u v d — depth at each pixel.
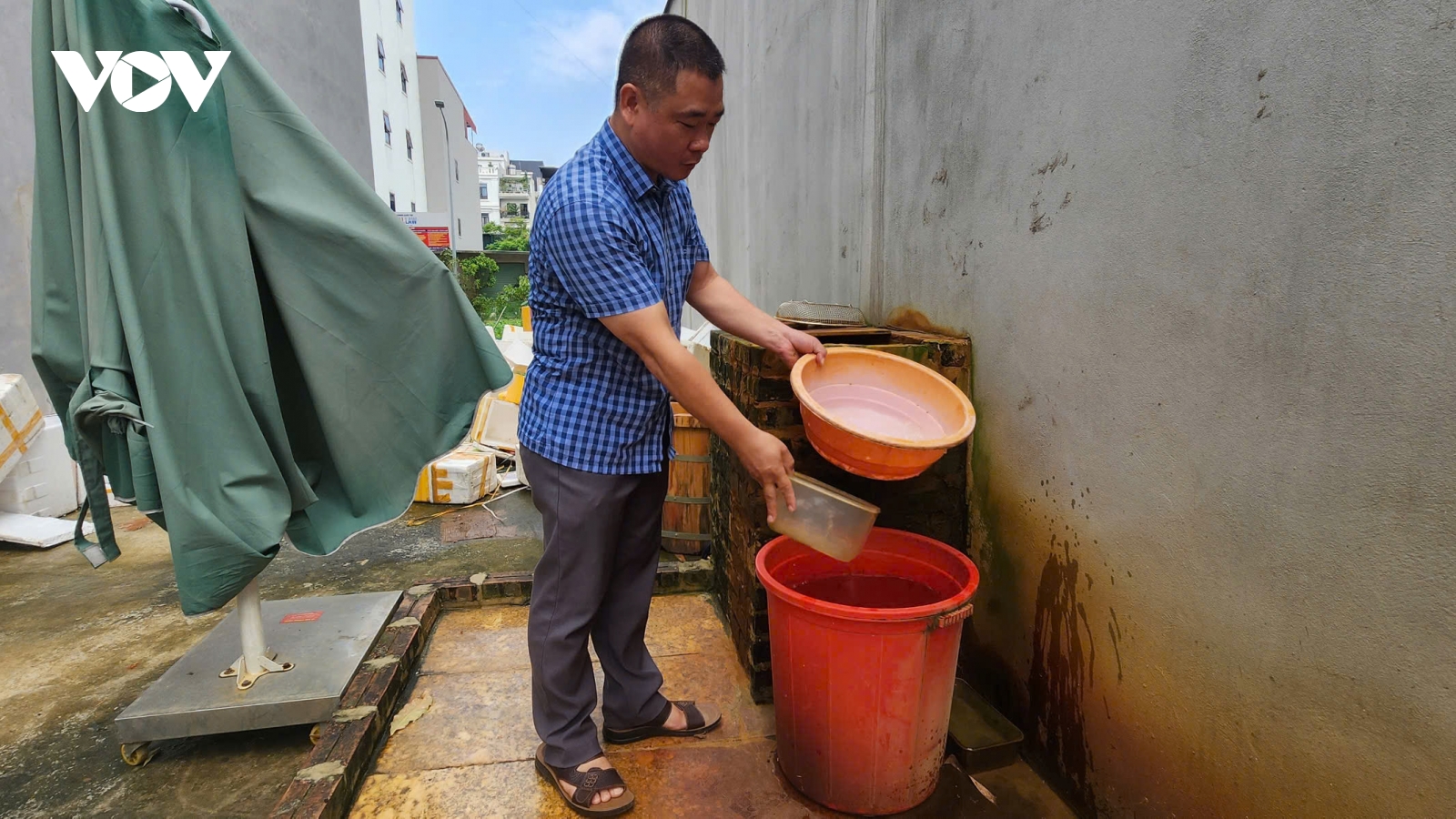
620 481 1.73
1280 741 1.28
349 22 8.30
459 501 4.47
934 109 2.35
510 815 1.80
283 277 1.96
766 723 2.18
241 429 1.90
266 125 1.93
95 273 1.74
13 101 4.40
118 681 2.51
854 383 1.96
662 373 1.54
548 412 1.71
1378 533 1.10
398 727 2.14
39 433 4.14
